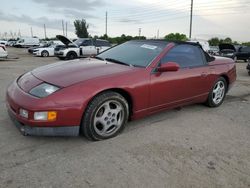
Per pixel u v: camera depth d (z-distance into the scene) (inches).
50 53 885.8
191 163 121.7
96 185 101.8
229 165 122.3
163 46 169.9
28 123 120.7
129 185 103.0
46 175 106.3
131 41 191.0
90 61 164.7
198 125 169.3
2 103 194.9
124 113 144.0
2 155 119.2
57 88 125.0
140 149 132.0
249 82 362.3
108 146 133.3
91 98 128.0
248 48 866.8
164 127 162.2
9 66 478.9
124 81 139.7
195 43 190.2
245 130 165.9
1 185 99.0
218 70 201.8
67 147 129.6
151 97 153.5
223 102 229.9
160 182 106.0
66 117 123.3
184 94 175.3
